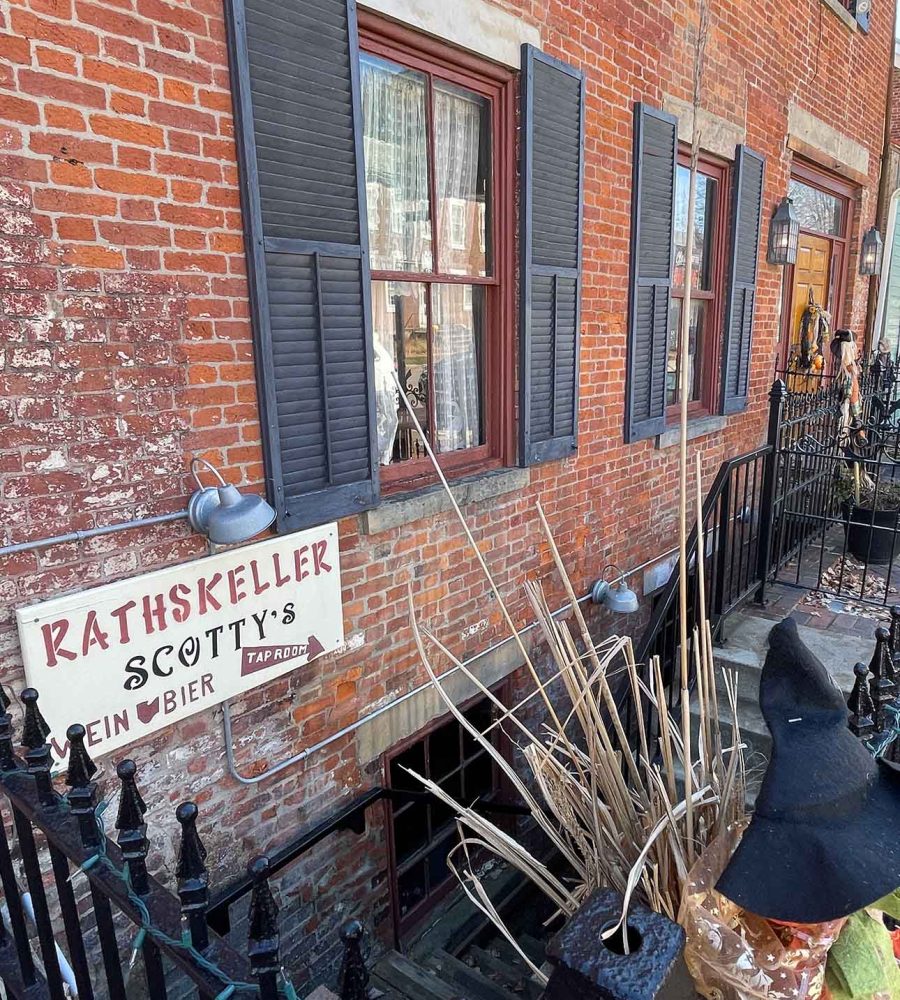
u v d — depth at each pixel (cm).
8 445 212
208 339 252
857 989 156
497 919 255
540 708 447
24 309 211
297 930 325
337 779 328
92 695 235
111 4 216
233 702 281
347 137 282
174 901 131
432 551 355
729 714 379
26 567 220
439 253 361
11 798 165
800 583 509
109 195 223
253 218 253
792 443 486
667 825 216
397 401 353
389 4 297
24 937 183
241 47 242
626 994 110
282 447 276
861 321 986
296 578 289
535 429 407
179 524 252
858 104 825
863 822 138
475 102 368
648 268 489
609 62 430
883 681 246
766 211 662
